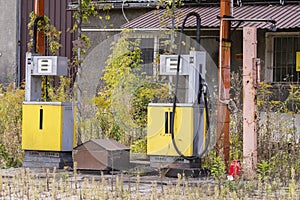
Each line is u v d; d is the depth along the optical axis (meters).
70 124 20.09
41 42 23.30
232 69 31.64
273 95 30.06
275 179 17.70
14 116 23.30
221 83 19.62
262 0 32.09
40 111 19.98
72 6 34.94
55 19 35.81
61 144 19.83
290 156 19.83
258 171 18.55
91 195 16.06
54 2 35.91
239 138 20.92
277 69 30.89
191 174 18.47
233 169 18.31
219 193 16.11
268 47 30.95
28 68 20.36
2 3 38.00
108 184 17.83
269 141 20.42
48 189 16.92
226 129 19.64
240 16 29.94
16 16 37.59
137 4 33.69
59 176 18.73
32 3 37.44
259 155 19.98
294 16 29.59
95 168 19.25
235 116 21.72
